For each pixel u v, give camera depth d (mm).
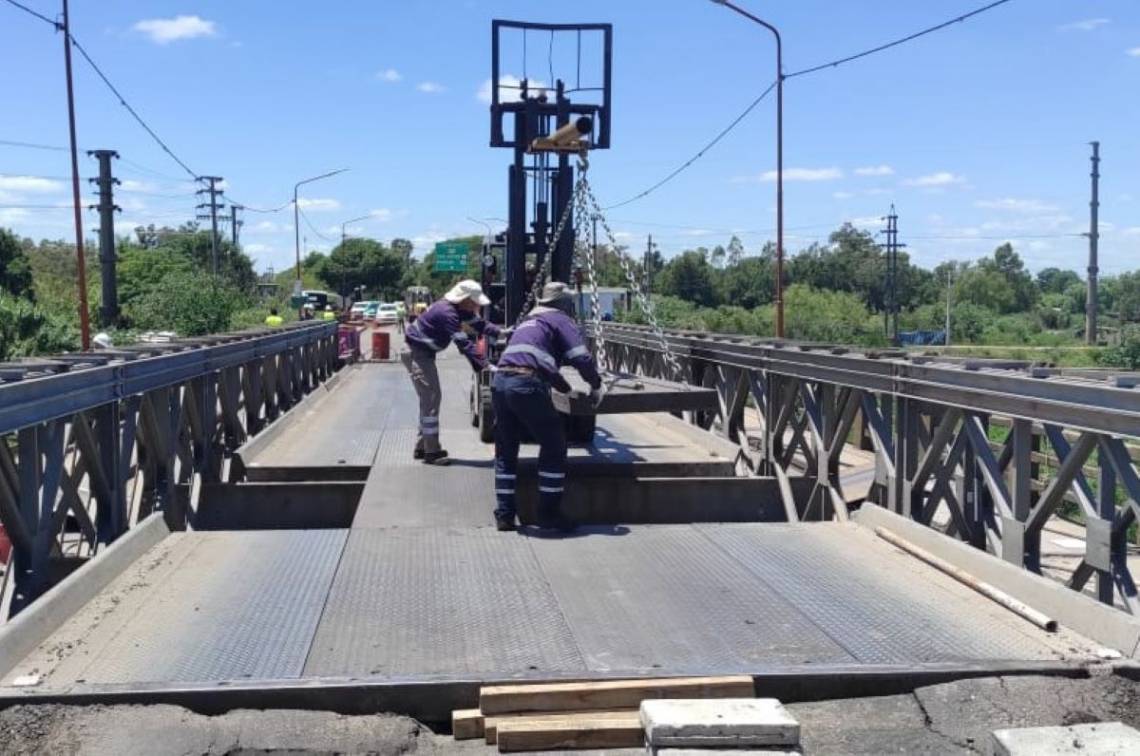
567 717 4539
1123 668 4891
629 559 6801
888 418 8055
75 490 6555
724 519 8852
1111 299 120438
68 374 5992
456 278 66188
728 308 87125
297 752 4289
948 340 83125
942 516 9109
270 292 83250
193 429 9375
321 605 5781
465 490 8820
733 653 5086
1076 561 8094
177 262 66688
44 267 92312
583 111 11523
